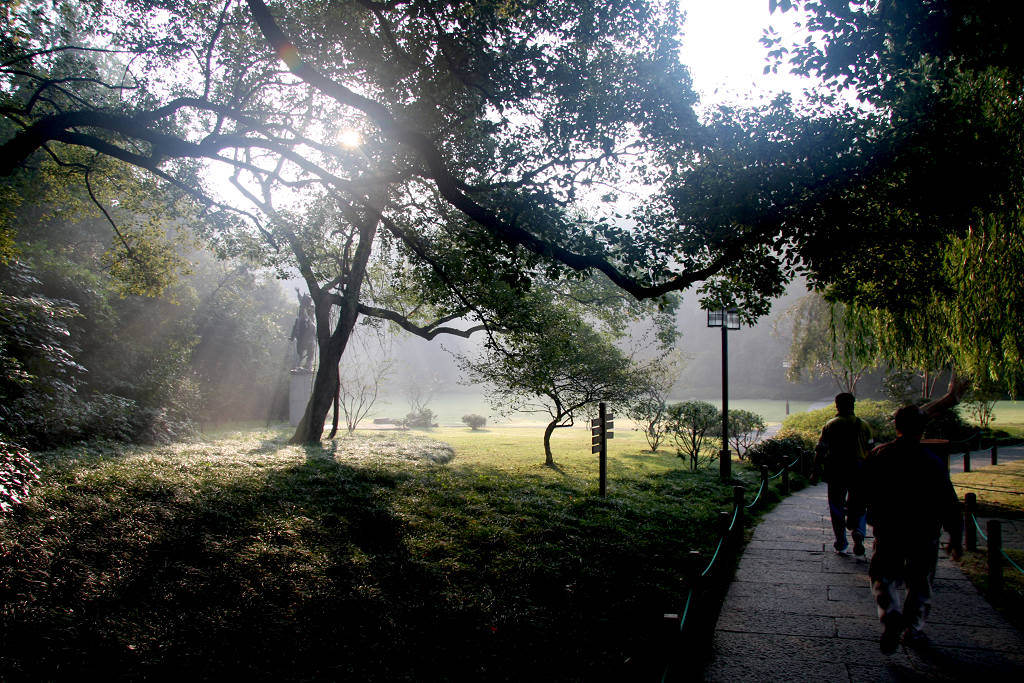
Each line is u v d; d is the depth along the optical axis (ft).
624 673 14.17
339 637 17.03
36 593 16.90
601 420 40.55
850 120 26.84
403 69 30.48
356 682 14.75
